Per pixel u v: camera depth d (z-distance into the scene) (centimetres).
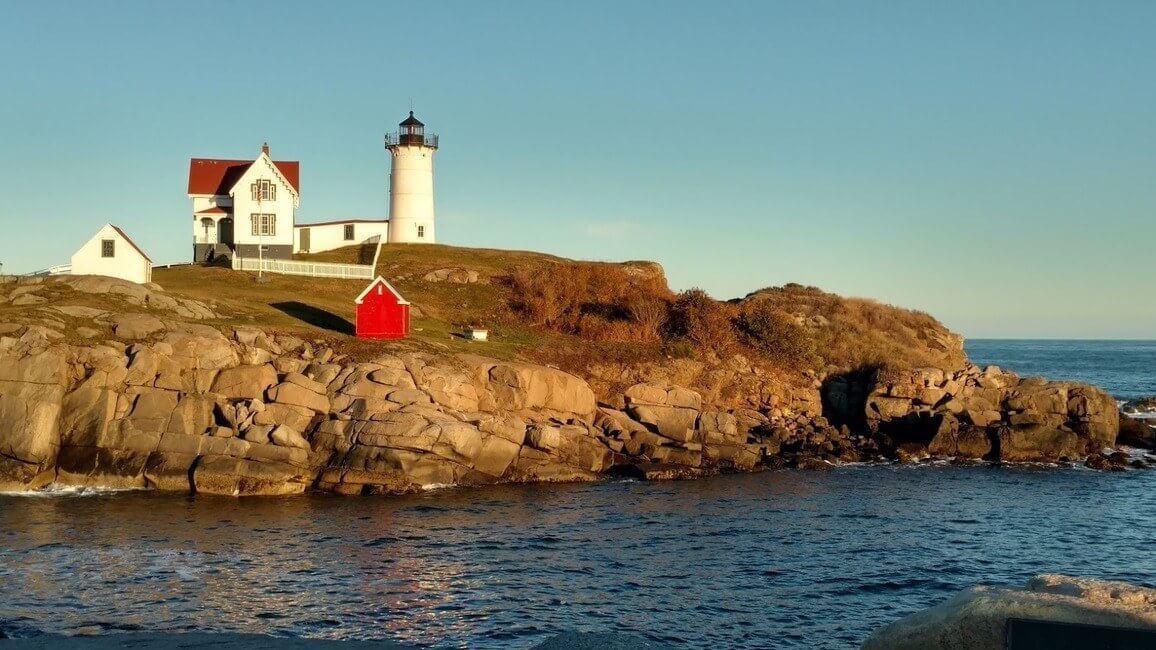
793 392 6612
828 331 7300
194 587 3156
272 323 6019
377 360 5341
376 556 3575
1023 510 4519
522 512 4334
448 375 5319
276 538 3806
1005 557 3703
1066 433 6031
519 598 3117
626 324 7125
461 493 4734
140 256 6888
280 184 8344
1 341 4762
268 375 5016
